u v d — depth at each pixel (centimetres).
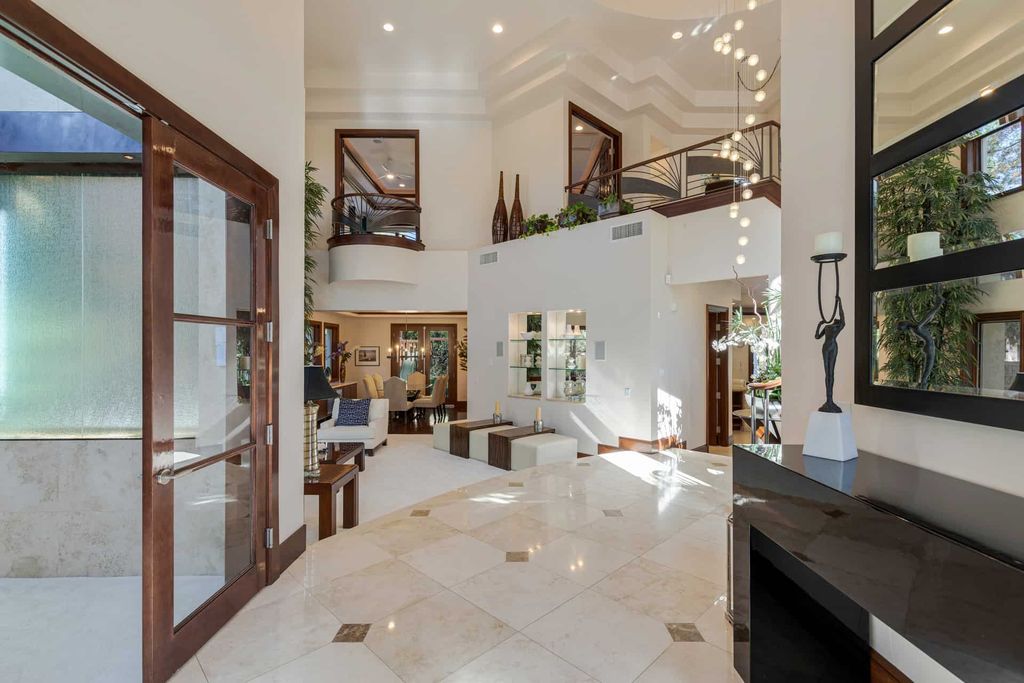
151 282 178
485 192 820
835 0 197
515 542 304
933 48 142
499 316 741
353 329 1146
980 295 126
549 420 671
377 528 328
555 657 191
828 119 201
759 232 524
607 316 607
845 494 122
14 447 278
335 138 818
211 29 218
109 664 197
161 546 181
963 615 90
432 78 775
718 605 229
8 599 254
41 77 157
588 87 734
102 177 285
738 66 755
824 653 173
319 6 624
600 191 770
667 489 420
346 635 206
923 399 144
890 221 160
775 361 541
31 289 282
